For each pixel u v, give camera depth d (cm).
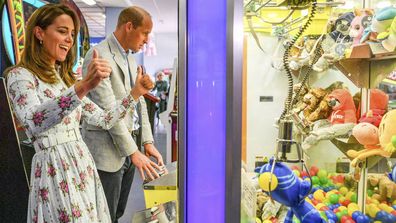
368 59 158
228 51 72
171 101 355
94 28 1230
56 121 121
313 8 150
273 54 182
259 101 177
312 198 152
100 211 153
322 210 141
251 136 170
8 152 223
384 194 149
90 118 168
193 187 75
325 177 169
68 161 138
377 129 141
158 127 950
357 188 163
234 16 72
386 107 152
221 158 74
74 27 149
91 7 902
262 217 111
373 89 158
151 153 233
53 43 137
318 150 171
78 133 149
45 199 133
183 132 74
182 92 73
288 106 119
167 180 183
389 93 152
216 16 72
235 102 73
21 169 228
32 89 130
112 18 902
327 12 171
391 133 131
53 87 141
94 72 120
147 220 158
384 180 149
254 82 179
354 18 154
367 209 151
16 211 227
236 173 74
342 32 163
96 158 192
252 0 149
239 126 73
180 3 72
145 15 202
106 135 193
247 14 155
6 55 237
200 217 75
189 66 73
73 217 134
